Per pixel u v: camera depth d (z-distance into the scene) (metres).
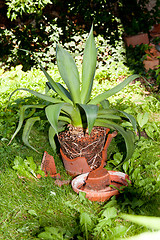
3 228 2.19
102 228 2.11
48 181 2.69
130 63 6.34
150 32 7.29
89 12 6.60
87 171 2.69
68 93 2.90
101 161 2.76
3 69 6.58
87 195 2.44
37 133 3.83
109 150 3.26
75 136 2.62
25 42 6.58
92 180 2.47
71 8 6.65
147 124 3.63
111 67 6.18
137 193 2.45
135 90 5.22
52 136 2.84
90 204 2.42
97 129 2.70
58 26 6.55
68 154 2.71
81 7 6.61
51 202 2.44
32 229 2.20
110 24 6.68
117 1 7.00
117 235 2.03
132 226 2.14
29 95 5.24
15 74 6.33
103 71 6.10
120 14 7.08
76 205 2.39
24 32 6.51
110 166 2.96
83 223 2.11
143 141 3.33
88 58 2.50
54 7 6.82
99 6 6.68
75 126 2.69
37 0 5.95
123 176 2.66
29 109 4.54
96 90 5.28
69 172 2.78
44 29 6.53
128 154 2.49
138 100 4.54
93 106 2.29
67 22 6.55
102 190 2.47
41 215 2.31
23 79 5.99
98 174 2.50
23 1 5.79
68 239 2.04
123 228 2.05
